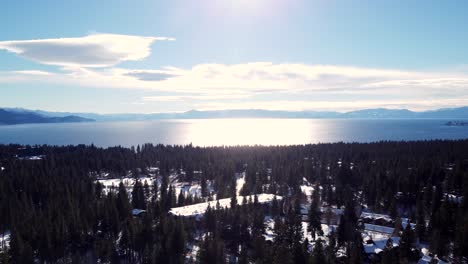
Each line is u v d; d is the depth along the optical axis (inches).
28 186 4960.6
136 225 3479.3
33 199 4795.8
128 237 3380.9
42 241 3235.7
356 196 5241.1
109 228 3774.6
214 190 6122.1
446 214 3484.3
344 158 7332.7
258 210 3868.1
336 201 4704.7
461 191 4601.4
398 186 4990.2
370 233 3703.3
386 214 4515.3
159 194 5634.8
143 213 4128.9
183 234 3161.9
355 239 3129.9
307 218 4148.6
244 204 4087.1
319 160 7721.5
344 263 2945.4
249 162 7780.5
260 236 3166.8
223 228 3622.0
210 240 3056.1
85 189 5098.4
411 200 4790.8
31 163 6919.3
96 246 3408.0
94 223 3838.6
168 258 2977.4
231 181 6087.6
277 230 3390.7
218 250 2989.7
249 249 3393.2
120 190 4512.8
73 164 7362.2
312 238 3540.8
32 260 2938.0
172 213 4062.5
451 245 3267.7
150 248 3203.7
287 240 3208.7
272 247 3009.4
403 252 2972.4
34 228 3408.0
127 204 4156.0
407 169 5654.5
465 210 3560.5
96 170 7544.3
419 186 4874.5
